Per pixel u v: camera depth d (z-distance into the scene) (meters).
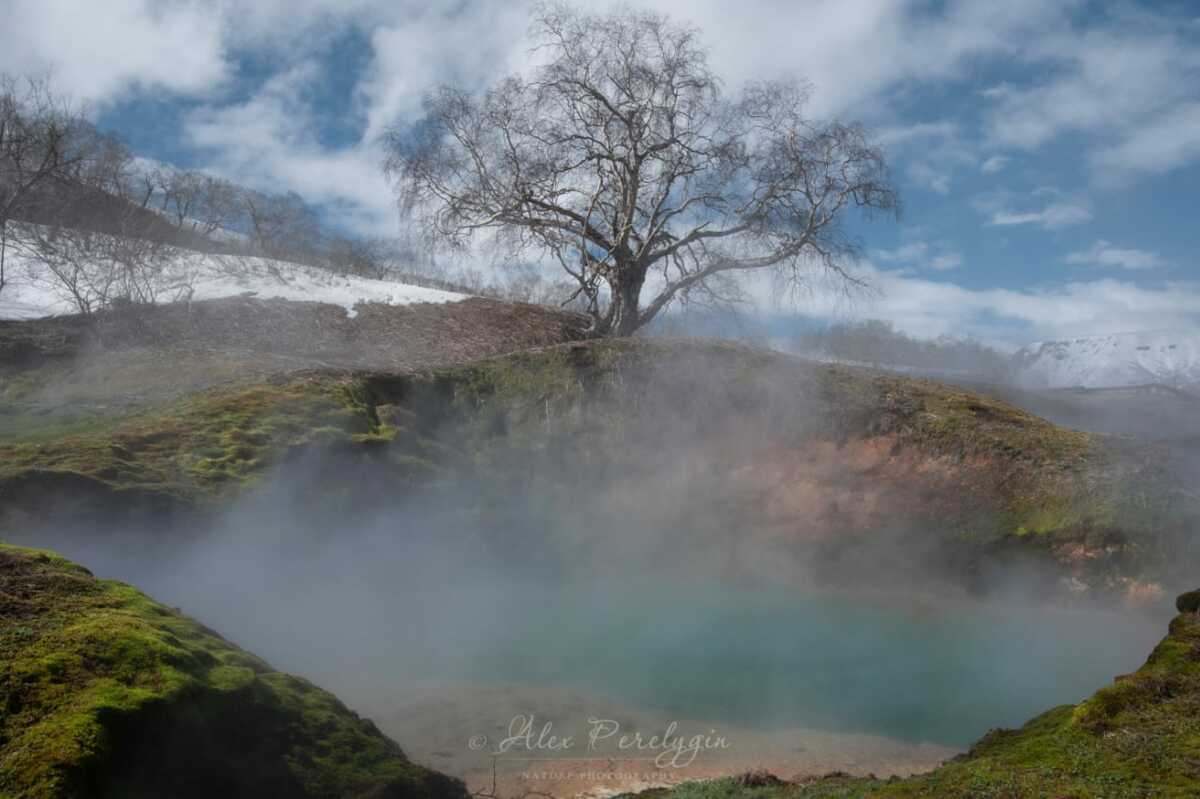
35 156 24.38
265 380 17.52
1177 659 7.75
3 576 6.96
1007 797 5.57
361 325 23.62
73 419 15.10
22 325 19.84
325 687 10.38
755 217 26.61
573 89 26.22
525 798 8.05
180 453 14.08
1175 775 5.73
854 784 7.00
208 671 6.36
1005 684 11.55
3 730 5.08
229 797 5.62
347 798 6.02
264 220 31.56
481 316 25.39
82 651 5.89
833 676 11.68
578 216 27.14
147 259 23.88
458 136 26.39
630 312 27.52
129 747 5.32
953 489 17.69
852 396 19.64
